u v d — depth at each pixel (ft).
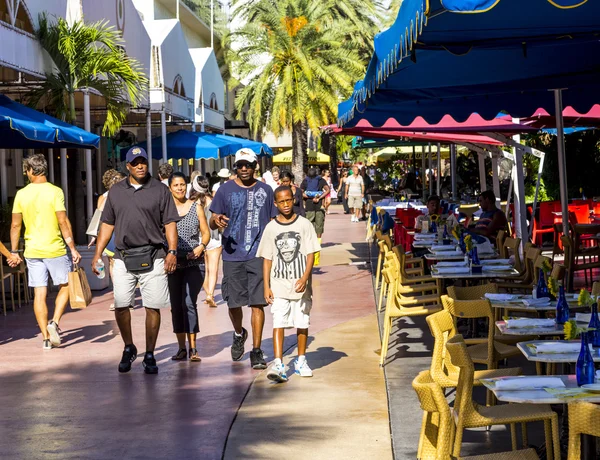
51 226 35.70
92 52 52.31
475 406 17.81
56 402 27.02
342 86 128.67
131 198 30.42
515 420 17.08
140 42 66.39
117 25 61.21
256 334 31.09
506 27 23.22
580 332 18.31
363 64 130.52
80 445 22.56
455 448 16.71
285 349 34.86
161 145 81.05
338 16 150.20
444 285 36.81
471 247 34.53
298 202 53.01
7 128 44.68
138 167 30.30
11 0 45.83
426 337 36.01
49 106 59.26
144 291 30.60
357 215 114.93
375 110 36.01
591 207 62.59
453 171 83.82
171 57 77.15
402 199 94.17
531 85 33.47
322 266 65.10
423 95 33.32
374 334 37.58
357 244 82.79
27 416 25.48
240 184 31.27
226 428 23.80
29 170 36.11
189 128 98.94
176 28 79.10
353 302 47.16
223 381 29.35
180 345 33.09
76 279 34.06
